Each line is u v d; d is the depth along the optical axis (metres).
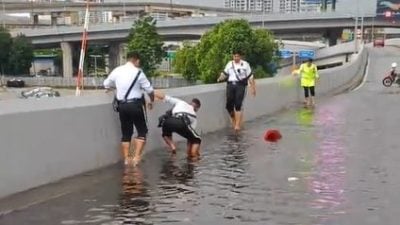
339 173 9.52
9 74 121.12
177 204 7.59
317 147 12.23
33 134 8.17
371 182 8.86
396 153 11.46
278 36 140.12
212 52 80.69
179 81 94.88
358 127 15.69
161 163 10.32
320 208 7.40
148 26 101.94
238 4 186.00
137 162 10.08
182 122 11.06
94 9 148.50
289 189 8.41
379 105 22.92
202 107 14.12
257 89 18.44
